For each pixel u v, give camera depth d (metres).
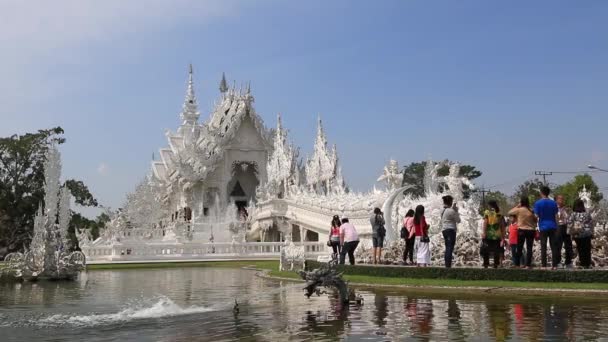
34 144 79.62
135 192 75.00
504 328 10.63
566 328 10.53
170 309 14.72
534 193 78.88
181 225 65.75
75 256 30.52
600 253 22.23
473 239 25.06
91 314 14.04
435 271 19.52
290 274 27.94
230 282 25.44
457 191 33.69
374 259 24.58
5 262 28.42
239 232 67.44
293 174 71.06
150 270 38.81
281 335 10.48
